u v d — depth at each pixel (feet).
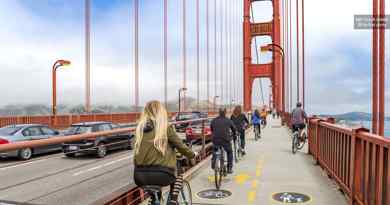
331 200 20.25
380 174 13.43
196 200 20.35
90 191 23.93
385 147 12.92
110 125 51.37
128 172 30.40
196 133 36.19
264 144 52.54
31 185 23.32
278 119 170.91
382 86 20.06
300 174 28.17
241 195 21.52
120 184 26.23
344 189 20.56
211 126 26.11
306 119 43.42
